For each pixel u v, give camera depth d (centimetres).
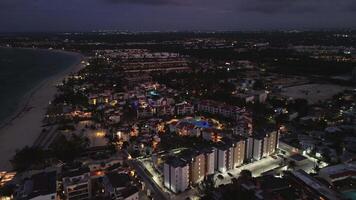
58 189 13025
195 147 16625
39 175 13325
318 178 13938
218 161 15188
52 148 17438
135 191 12094
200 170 14425
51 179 12794
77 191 12712
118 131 19788
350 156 16538
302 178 13438
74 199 12725
